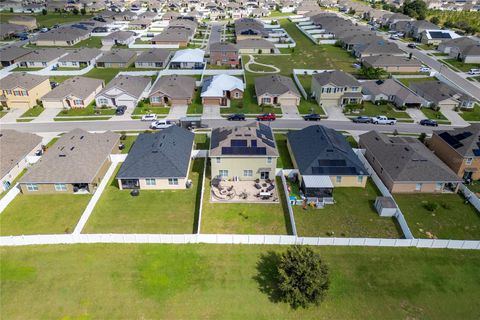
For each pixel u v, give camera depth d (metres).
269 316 35.38
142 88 88.06
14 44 139.62
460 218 49.06
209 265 40.62
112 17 187.75
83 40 148.12
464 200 52.53
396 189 53.31
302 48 137.00
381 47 122.12
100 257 41.22
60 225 46.31
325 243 43.44
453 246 43.56
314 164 54.41
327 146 55.97
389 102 87.25
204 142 67.75
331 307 36.31
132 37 148.62
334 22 159.88
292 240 43.28
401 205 51.22
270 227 46.62
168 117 78.19
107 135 63.09
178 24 157.50
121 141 67.50
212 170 55.16
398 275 39.94
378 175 58.00
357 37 134.25
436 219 48.75
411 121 78.12
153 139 60.25
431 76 105.50
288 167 59.69
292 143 62.59
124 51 119.94
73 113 79.75
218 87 86.44
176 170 53.31
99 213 48.47
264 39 136.75
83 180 51.16
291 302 35.88
